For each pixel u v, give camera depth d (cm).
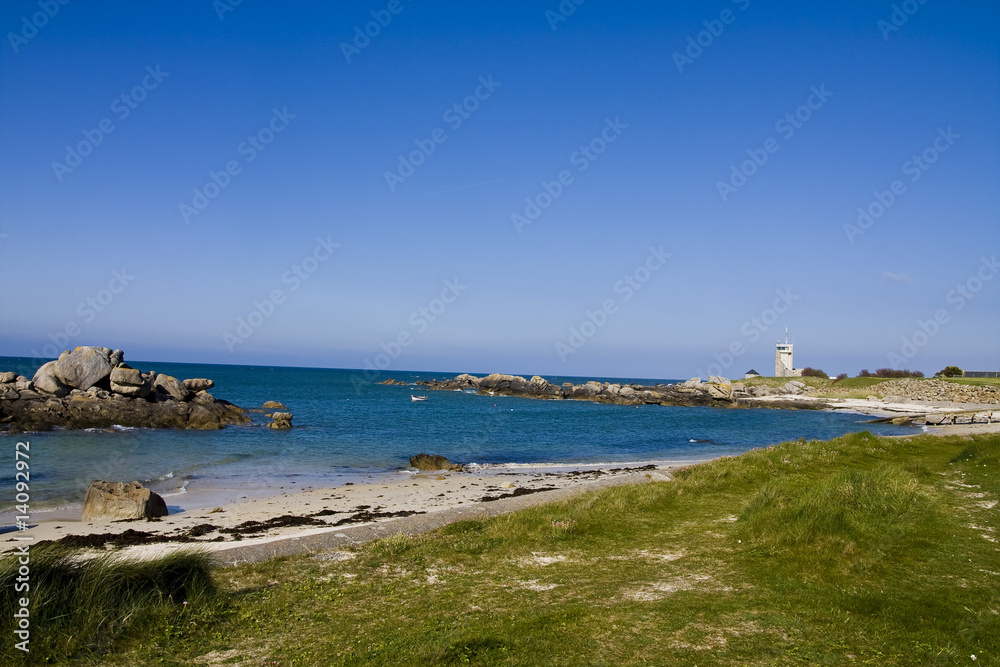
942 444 2178
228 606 800
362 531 1257
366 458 3145
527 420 5800
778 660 596
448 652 628
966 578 804
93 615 703
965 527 1027
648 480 1962
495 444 3922
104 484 1783
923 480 1426
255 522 1655
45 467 2559
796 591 785
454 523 1309
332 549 1109
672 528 1185
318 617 766
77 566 784
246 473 2605
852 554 906
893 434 4631
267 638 702
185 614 757
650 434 4906
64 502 1931
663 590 825
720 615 714
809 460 1823
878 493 1145
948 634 641
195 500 2017
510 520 1293
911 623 670
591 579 895
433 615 761
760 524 1124
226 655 658
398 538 1143
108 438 3406
